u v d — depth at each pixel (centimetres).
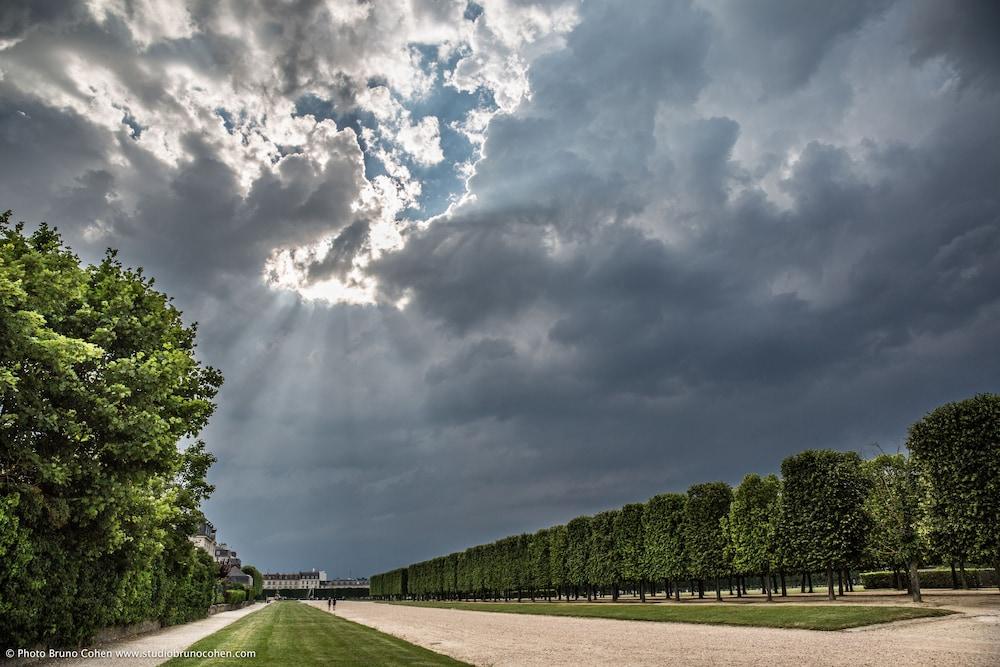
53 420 1994
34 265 2130
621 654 2636
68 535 2283
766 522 5669
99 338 2308
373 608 11225
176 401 2473
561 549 9106
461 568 13238
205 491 3762
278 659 2444
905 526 4362
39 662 2336
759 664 2194
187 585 5294
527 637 3625
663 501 7050
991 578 6438
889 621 3241
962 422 4041
